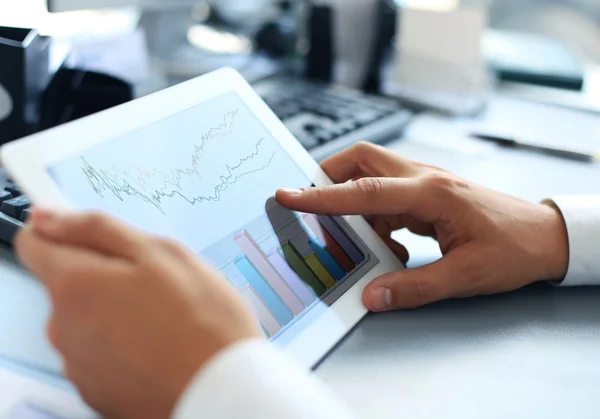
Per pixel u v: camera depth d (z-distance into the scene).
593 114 0.86
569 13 1.25
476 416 0.32
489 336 0.39
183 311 0.26
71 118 0.60
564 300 0.44
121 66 0.72
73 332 0.26
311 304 0.38
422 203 0.43
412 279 0.41
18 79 0.51
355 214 0.43
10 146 0.32
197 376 0.25
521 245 0.44
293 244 0.41
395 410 0.32
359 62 0.89
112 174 0.35
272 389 0.25
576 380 0.35
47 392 0.31
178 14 0.89
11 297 0.39
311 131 0.65
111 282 0.26
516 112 0.86
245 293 0.36
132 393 0.26
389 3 0.87
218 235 0.38
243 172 0.42
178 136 0.40
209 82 0.44
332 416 0.26
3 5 0.61
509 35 1.10
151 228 0.35
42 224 0.28
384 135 0.71
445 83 0.84
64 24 0.72
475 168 0.67
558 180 0.65
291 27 0.94
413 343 0.38
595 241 0.45
